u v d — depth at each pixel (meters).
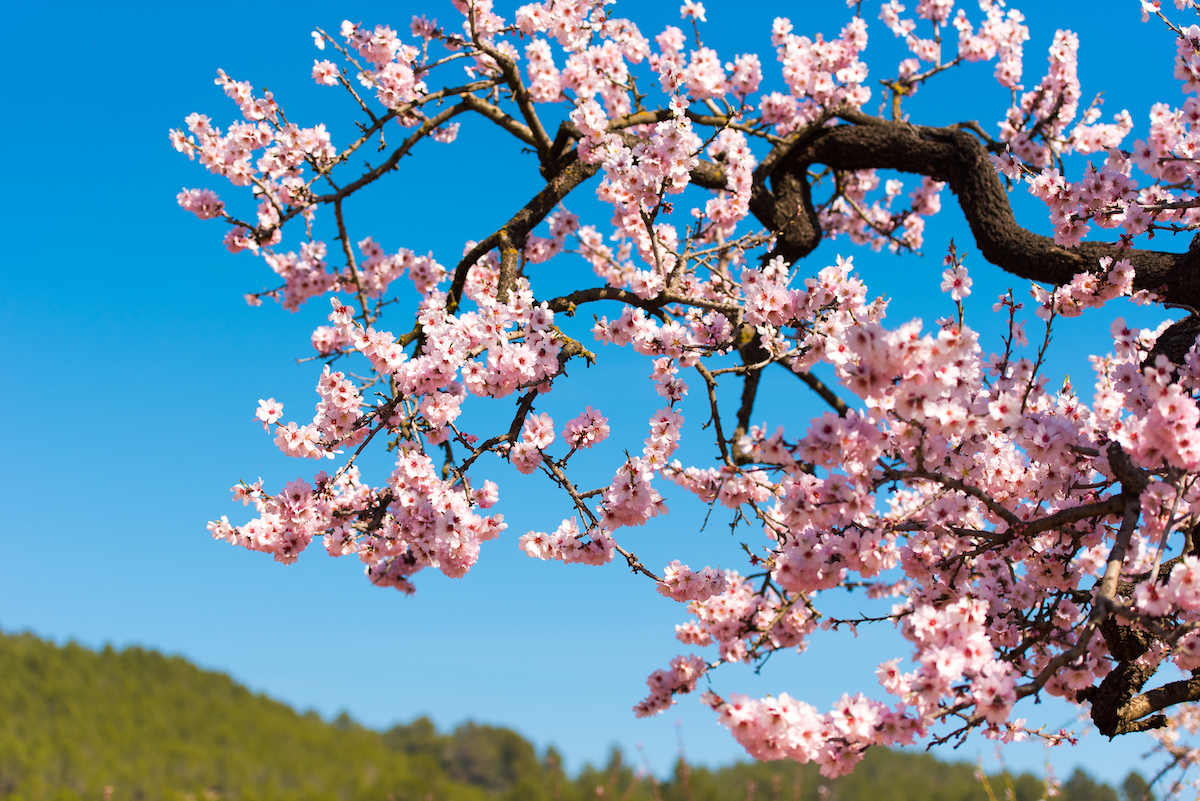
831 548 3.08
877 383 2.45
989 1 6.20
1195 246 3.96
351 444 4.29
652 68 5.44
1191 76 3.97
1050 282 4.65
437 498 3.90
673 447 3.87
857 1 6.07
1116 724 3.41
